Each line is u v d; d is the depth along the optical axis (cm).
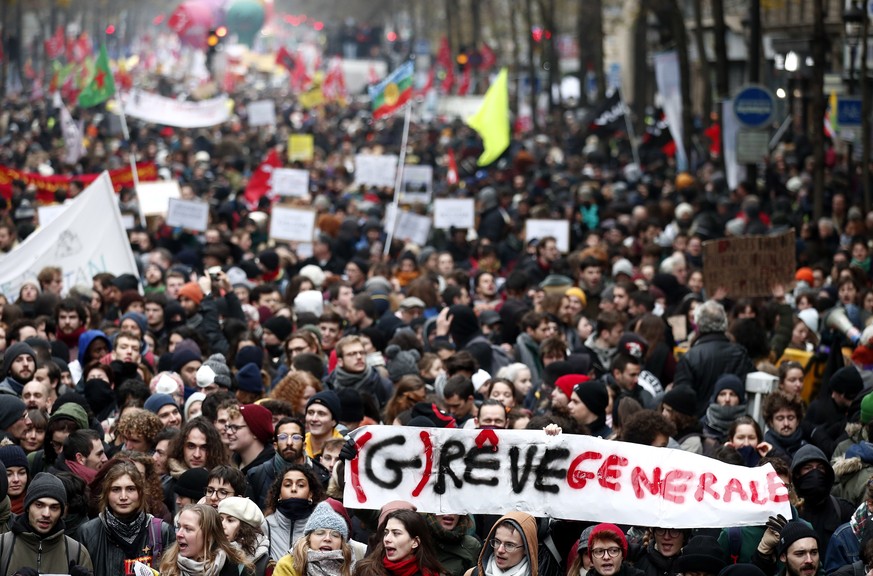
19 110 6725
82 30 12094
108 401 1305
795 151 3975
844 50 3712
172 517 1067
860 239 2183
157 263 2042
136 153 4297
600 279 1925
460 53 7456
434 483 979
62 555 942
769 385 1284
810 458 1016
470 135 5391
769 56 5291
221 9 10969
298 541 926
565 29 9419
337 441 1115
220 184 3297
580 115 6334
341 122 6956
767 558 955
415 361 1443
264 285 1822
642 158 4328
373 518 1023
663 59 3822
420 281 1814
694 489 963
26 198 2850
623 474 970
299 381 1276
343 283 1806
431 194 3381
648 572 976
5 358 1308
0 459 1031
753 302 1666
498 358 1548
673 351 1611
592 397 1174
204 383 1361
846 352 1588
